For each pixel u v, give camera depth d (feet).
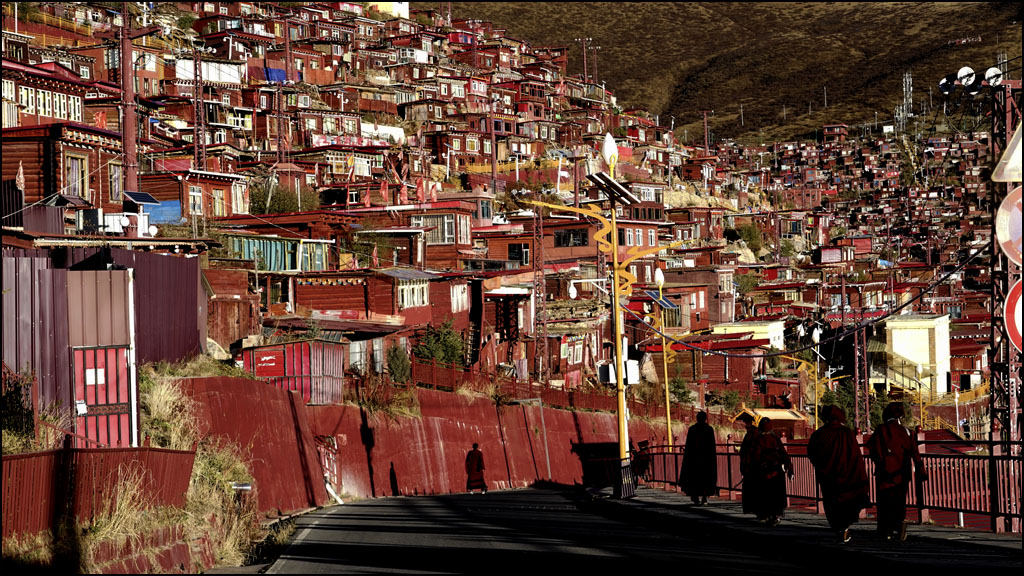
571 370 283.38
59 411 73.51
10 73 225.56
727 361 329.31
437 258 307.58
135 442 76.07
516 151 566.77
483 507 113.39
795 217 644.69
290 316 197.57
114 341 76.28
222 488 79.36
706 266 409.49
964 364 412.77
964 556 55.16
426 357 213.25
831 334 396.57
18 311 74.08
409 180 425.28
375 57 615.98
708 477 99.14
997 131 96.43
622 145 622.54
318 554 65.10
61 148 180.75
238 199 259.80
